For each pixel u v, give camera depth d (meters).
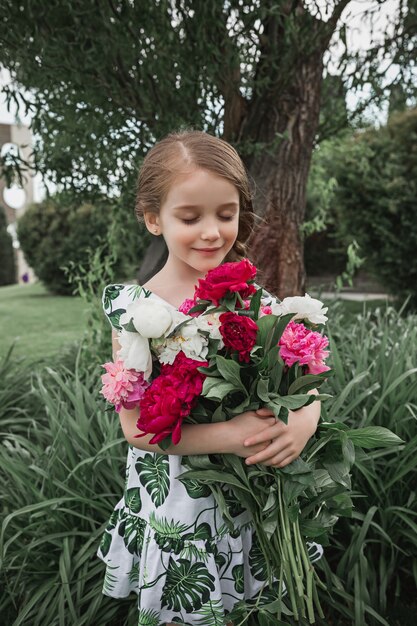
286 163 2.46
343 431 1.04
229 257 1.40
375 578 1.58
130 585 1.26
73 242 10.77
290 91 2.40
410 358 1.96
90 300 2.99
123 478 1.75
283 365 1.00
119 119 2.40
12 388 2.89
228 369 0.94
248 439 1.03
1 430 2.61
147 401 0.96
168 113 2.29
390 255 6.10
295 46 2.12
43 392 2.08
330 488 1.11
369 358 2.22
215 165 1.06
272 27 2.17
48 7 2.00
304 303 1.06
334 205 6.36
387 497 1.64
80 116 2.45
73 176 2.77
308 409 1.12
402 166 5.86
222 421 1.07
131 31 2.09
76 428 1.80
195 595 1.15
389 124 6.12
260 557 1.23
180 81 2.26
